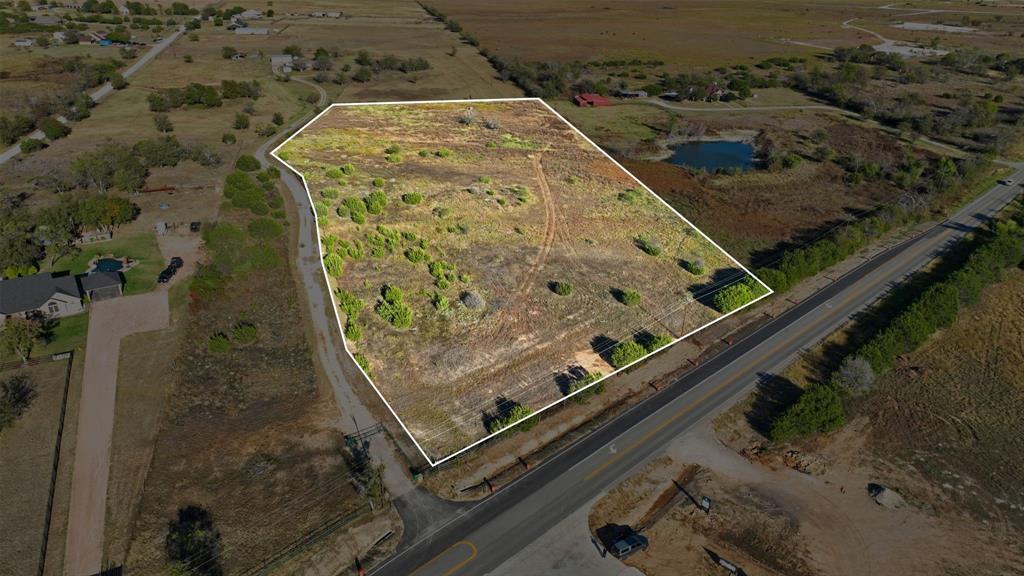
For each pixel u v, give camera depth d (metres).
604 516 36.34
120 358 47.34
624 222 67.12
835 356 50.16
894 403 46.03
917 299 54.81
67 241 61.25
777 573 33.59
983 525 36.78
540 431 41.94
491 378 45.09
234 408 43.94
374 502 36.50
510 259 58.44
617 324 50.81
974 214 76.25
